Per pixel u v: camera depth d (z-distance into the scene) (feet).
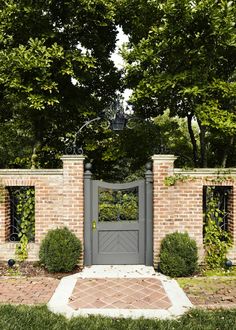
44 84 25.93
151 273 21.20
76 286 18.70
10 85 25.17
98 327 13.60
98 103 34.30
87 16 28.02
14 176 22.85
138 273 21.20
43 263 21.68
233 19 22.91
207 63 25.75
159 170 22.29
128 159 37.96
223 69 29.63
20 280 19.71
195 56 25.30
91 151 36.47
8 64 24.85
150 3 28.22
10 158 43.37
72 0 26.48
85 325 13.79
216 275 20.77
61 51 26.30
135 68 27.22
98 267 22.57
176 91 26.08
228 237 22.80
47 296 17.19
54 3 28.19
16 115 38.55
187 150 39.01
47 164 36.32
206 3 22.20
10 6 25.39
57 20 29.91
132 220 23.65
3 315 14.37
